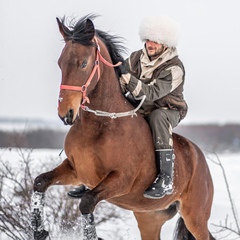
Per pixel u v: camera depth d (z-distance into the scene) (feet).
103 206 45.44
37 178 32.58
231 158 92.27
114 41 33.35
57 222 42.52
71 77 29.09
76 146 32.14
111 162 31.73
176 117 35.06
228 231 47.09
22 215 41.47
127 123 32.53
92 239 30.32
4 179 49.65
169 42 34.22
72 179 33.65
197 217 37.04
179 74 34.09
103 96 31.78
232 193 59.52
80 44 29.60
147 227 39.14
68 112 28.73
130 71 35.24
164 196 34.99
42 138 89.61
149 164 33.45
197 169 36.94
